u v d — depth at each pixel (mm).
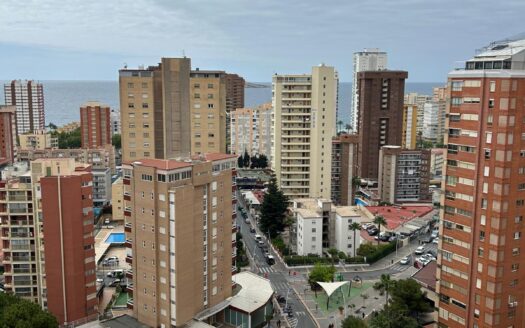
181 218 93125
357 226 160250
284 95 191125
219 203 103625
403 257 163375
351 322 102625
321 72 188125
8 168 120938
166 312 95750
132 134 129375
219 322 109312
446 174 97500
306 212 163000
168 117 129000
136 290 99938
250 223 197250
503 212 88750
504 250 89812
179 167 93500
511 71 86500
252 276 126812
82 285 110375
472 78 91250
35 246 112938
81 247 109625
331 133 192250
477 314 93312
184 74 128875
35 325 90750
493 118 88438
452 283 97500
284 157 194375
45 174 110312
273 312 120188
